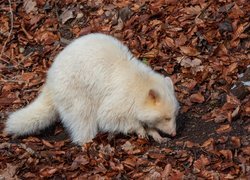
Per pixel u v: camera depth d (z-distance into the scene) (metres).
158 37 9.64
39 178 7.46
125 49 8.17
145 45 9.61
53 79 8.06
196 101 8.30
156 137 7.81
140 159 7.39
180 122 8.02
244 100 8.12
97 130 8.09
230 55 9.03
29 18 11.09
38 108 8.30
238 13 9.64
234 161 7.09
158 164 7.24
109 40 8.15
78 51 7.91
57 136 8.43
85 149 7.79
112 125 7.87
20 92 9.46
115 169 7.27
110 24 10.34
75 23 10.73
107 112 7.78
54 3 11.16
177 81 8.77
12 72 10.02
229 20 9.59
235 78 8.56
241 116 7.83
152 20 10.09
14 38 10.76
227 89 8.38
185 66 8.98
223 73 8.66
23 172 7.65
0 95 9.46
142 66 8.01
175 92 8.56
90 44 7.96
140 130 7.86
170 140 7.74
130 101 7.65
